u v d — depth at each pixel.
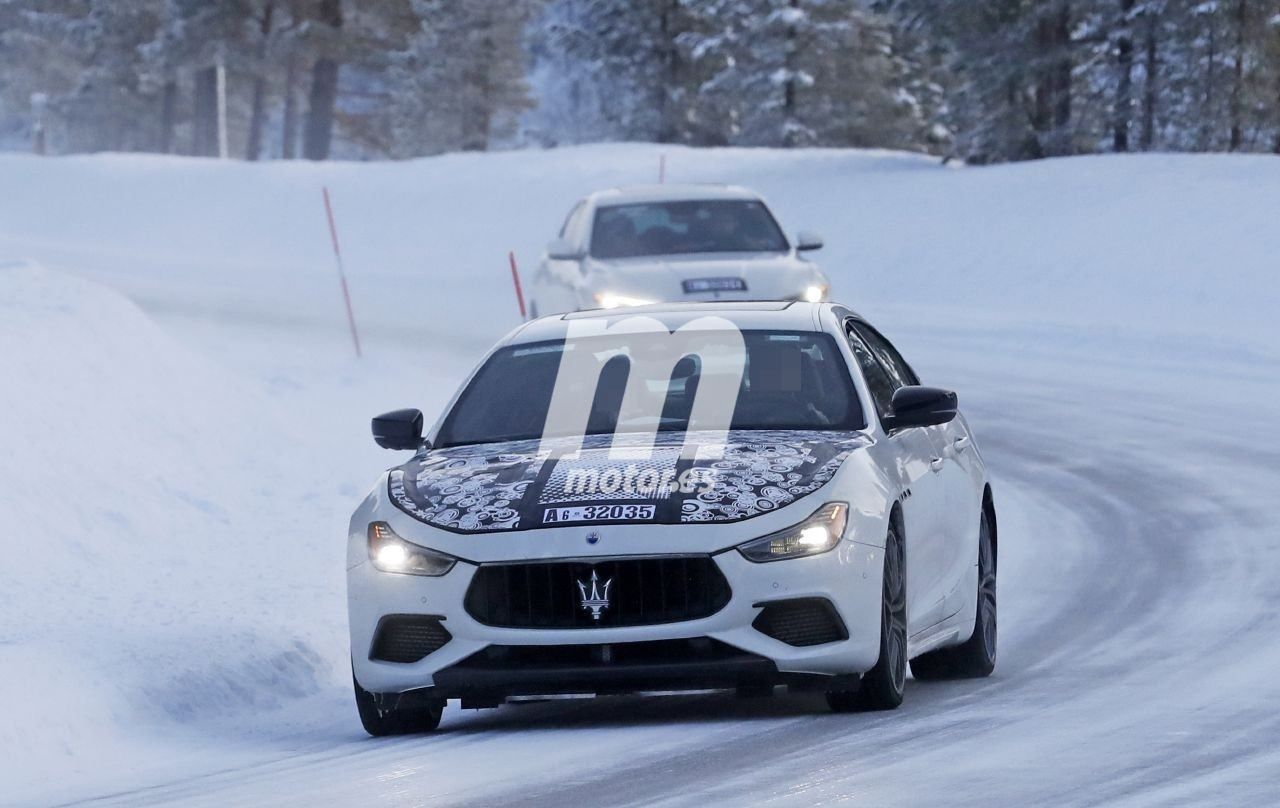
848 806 15.51
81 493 36.41
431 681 19.72
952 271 96.81
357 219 145.12
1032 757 17.36
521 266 119.06
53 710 22.56
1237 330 74.56
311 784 18.30
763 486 19.78
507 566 19.42
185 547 35.28
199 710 24.45
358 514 20.92
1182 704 20.06
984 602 24.81
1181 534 36.03
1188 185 103.00
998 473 45.59
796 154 160.75
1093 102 150.88
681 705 22.12
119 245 144.12
